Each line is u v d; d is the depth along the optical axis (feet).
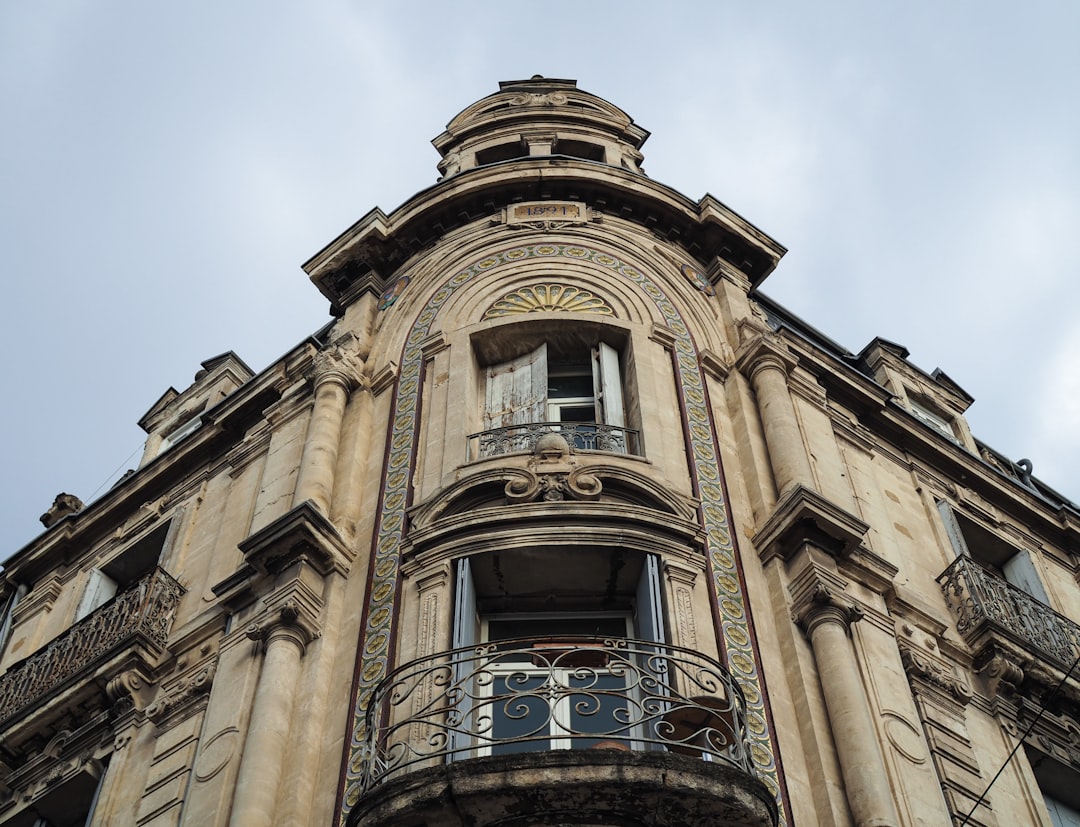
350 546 56.70
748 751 43.37
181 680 56.59
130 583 72.84
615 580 52.85
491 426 62.34
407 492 58.08
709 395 63.62
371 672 50.06
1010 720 56.85
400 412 63.26
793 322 83.51
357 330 70.18
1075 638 63.16
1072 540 75.56
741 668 49.42
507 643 46.50
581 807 40.37
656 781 39.86
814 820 45.19
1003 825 50.75
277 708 49.01
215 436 72.69
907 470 70.95
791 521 54.49
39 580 77.00
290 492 62.54
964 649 58.65
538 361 64.80
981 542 71.92
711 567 53.31
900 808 46.93
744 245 75.36
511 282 69.72
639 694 48.01
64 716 59.16
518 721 47.96
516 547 52.11
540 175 74.79
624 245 72.90
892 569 56.95
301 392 69.10
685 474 58.08
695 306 70.33
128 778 53.83
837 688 48.70
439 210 75.05
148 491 74.74
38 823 57.72
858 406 71.67
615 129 88.43
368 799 41.11
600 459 56.70
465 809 40.42
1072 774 56.85
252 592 56.70
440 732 46.11
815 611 51.75
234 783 47.75
